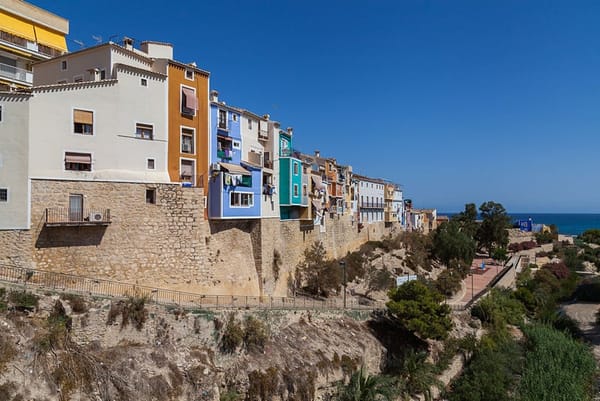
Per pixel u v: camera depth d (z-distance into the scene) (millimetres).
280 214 50562
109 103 33062
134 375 23906
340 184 70688
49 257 29078
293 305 40969
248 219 43344
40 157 29672
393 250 79938
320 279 51094
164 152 36031
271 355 31047
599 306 79000
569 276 95000
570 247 128375
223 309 30844
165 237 34469
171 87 36906
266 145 49344
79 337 23828
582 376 45000
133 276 32594
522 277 88000
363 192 83750
